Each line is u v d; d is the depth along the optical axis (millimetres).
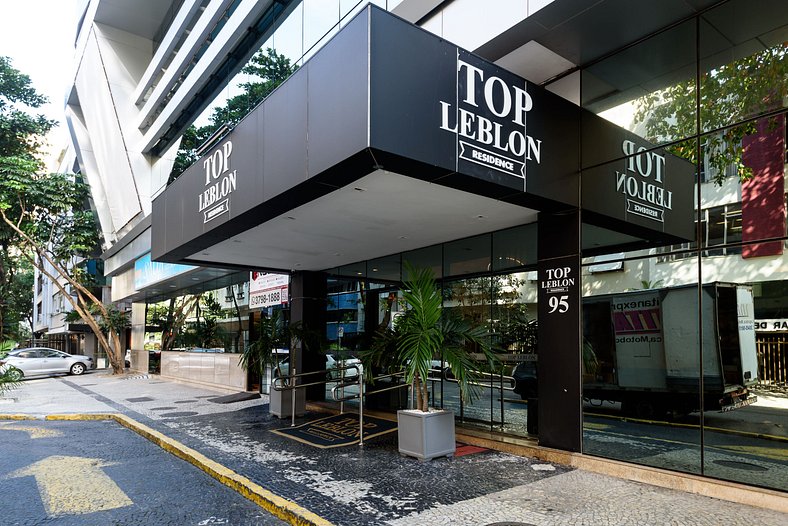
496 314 8625
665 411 6121
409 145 5184
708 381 5820
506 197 6590
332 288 12891
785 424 5203
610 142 6898
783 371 5258
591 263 6945
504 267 8523
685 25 6254
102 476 6719
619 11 6027
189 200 9125
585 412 6805
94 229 26812
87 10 26266
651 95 6559
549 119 6781
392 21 5234
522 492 5586
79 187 25453
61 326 44250
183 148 19672
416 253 10312
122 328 28828
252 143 7105
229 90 15969
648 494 5516
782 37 5562
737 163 5809
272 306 14867
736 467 5500
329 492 5633
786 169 5461
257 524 4984
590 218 6992
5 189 23219
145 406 13227
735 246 5750
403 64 5250
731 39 5883
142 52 25172
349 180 5836
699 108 6141
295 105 6168
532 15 6102
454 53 5750
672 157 6324
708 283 5930
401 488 5762
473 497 5426
